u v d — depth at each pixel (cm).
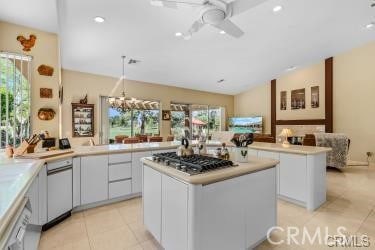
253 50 561
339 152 508
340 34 539
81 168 282
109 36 420
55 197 245
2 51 273
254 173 191
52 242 211
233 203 173
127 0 314
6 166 204
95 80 645
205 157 212
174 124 852
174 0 214
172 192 172
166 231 182
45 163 231
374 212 281
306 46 584
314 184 288
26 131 294
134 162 332
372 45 617
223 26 266
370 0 400
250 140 208
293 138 579
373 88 619
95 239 217
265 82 898
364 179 450
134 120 746
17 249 106
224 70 690
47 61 303
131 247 204
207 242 155
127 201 325
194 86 841
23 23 279
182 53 534
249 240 188
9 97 286
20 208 116
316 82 747
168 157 213
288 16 421
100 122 657
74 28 382
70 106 601
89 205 296
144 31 410
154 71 647
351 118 662
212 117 979
